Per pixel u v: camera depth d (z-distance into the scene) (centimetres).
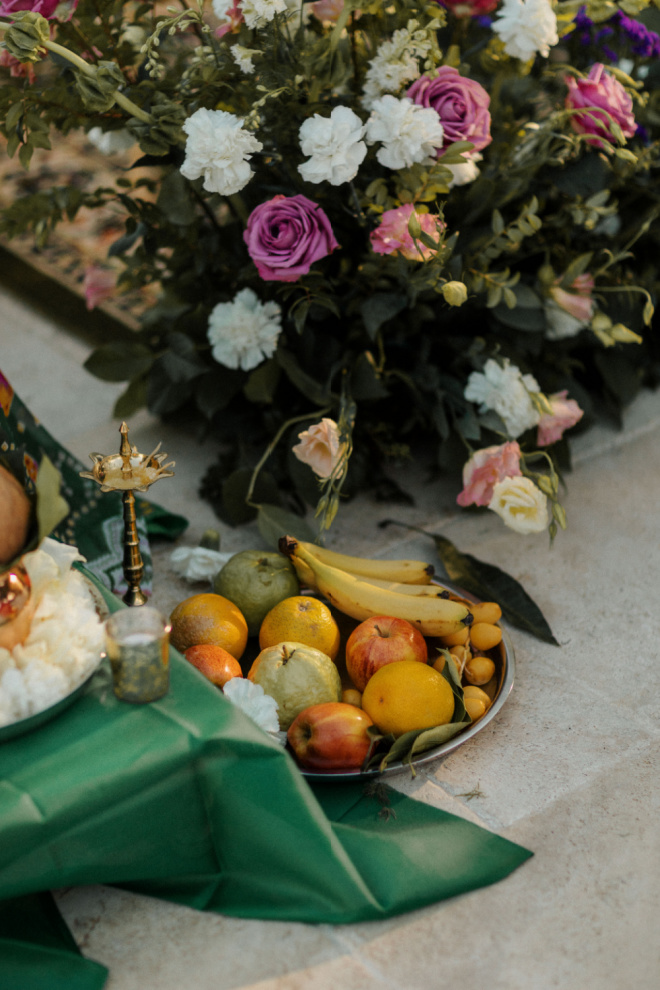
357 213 215
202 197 233
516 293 234
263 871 141
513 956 139
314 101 208
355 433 253
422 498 252
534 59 238
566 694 189
